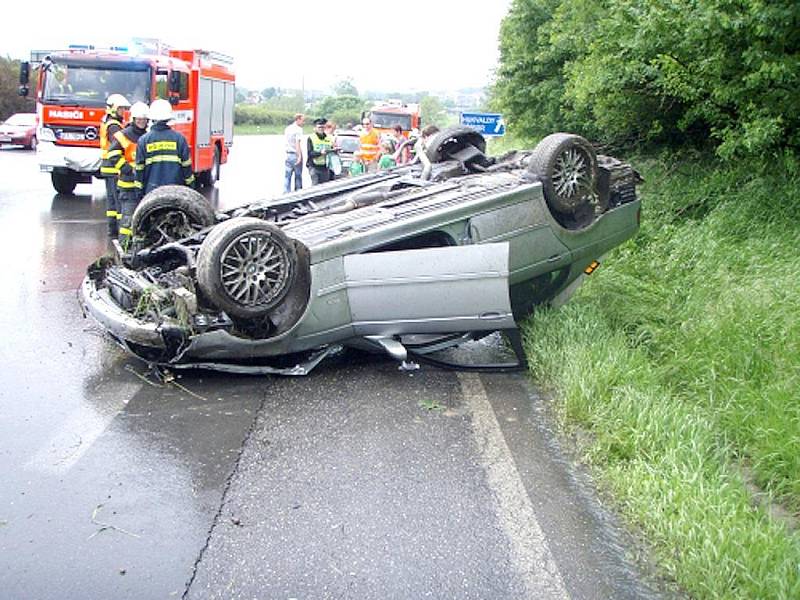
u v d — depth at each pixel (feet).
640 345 23.57
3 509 14.37
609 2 37.60
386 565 13.17
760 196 30.83
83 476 15.72
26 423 18.02
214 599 12.16
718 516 13.92
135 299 21.74
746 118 30.89
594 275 29.25
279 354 21.22
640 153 43.52
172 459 16.66
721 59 29.37
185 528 14.08
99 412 18.88
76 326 25.36
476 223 22.38
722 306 23.89
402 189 25.34
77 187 62.80
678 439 16.94
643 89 37.29
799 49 28.60
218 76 68.74
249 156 114.32
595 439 18.30
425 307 21.49
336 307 21.13
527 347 23.45
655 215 34.76
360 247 21.29
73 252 36.52
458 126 29.32
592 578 13.06
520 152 29.53
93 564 12.89
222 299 19.83
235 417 19.01
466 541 14.01
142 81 53.88
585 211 25.14
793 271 24.95
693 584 12.70
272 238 20.25
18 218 45.60
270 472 16.30
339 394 20.79
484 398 20.94
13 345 23.25
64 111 53.26
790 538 13.60
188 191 26.12
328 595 12.33
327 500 15.24
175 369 21.84
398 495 15.53
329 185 27.89
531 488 16.05
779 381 19.25
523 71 62.08
